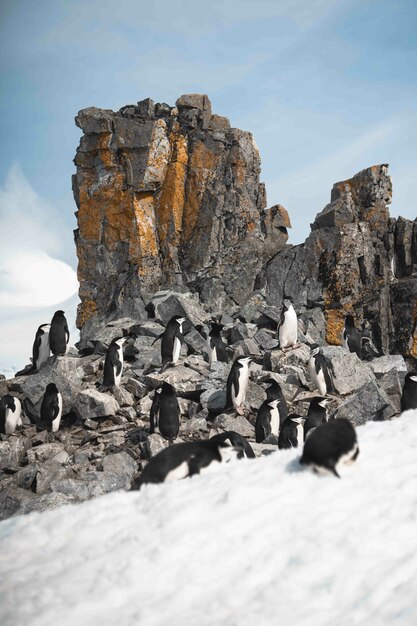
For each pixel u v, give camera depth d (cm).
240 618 611
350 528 723
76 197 3241
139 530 734
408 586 647
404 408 1970
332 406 2070
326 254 3008
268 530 721
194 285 3066
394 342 2894
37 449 1819
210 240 3069
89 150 3166
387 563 679
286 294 3005
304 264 3027
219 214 3095
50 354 2638
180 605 627
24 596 635
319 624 608
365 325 2923
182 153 3150
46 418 1995
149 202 3145
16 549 728
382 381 2262
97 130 3122
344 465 840
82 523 764
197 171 3141
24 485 1628
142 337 2625
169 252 3102
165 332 2350
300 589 647
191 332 2619
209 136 3162
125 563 675
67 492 1550
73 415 2081
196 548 695
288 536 714
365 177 3097
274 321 2845
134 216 3092
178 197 3125
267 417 1853
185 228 3131
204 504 772
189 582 652
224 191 3134
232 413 2011
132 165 3120
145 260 3070
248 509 756
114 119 3133
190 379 2234
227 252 3084
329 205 3134
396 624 603
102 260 3139
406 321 2880
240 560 682
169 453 888
